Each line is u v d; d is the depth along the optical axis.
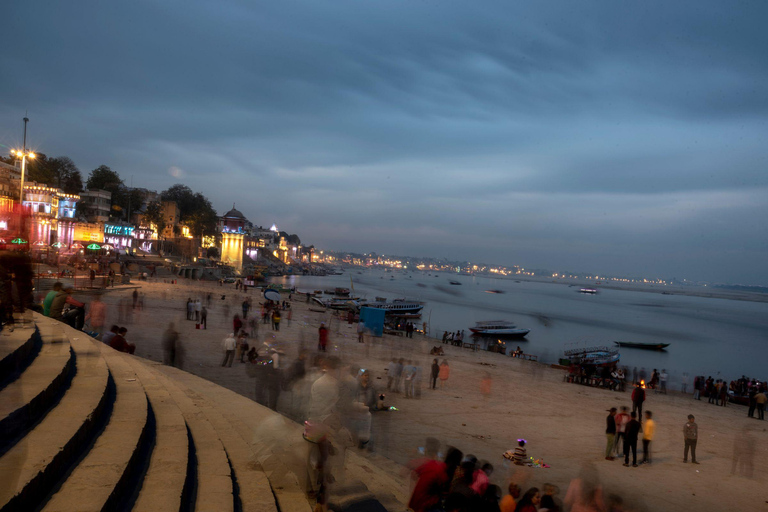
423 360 32.44
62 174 108.88
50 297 13.90
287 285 146.50
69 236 89.38
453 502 6.31
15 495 3.50
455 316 103.06
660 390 33.16
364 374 17.84
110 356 10.51
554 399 24.02
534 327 92.50
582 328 96.94
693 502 12.56
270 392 14.38
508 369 33.88
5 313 8.03
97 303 21.53
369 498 7.04
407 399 20.55
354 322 54.56
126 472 4.86
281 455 6.61
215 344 27.59
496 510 6.46
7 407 4.94
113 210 118.81
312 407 6.74
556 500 8.83
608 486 12.85
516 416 19.53
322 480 6.29
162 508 4.50
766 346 86.38
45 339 8.98
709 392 30.95
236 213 136.50
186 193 153.75
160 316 37.19
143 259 105.00
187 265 114.38
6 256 8.00
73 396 6.43
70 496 4.09
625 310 164.50
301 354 13.73
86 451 5.21
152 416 7.36
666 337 91.38
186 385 13.22
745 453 15.28
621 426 16.36
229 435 8.17
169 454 5.91
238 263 136.25
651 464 15.44
